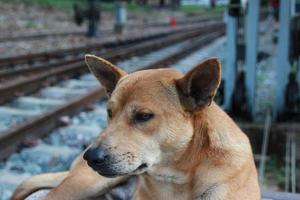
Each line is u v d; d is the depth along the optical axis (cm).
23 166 190
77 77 360
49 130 228
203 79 103
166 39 648
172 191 109
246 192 108
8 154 198
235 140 108
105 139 101
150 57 493
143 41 639
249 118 253
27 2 937
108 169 100
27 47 486
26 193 139
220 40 715
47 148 206
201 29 898
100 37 652
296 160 209
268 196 138
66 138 222
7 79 329
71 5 1035
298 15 251
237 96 255
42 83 317
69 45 529
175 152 104
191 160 105
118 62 452
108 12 1164
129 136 102
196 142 105
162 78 105
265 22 679
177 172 106
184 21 1209
